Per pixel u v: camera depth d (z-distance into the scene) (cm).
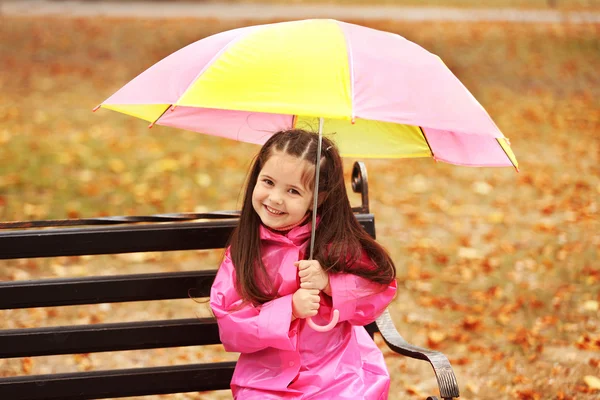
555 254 847
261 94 305
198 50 344
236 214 416
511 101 1636
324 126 435
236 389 374
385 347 668
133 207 927
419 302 738
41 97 1469
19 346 384
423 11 2908
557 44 2202
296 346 366
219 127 413
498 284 773
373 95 304
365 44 332
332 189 367
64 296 388
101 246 390
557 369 613
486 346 657
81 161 1083
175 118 406
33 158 1078
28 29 2091
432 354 367
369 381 376
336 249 365
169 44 2034
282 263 369
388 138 428
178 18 2442
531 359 630
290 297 357
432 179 1126
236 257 368
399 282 776
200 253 838
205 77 318
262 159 361
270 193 358
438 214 980
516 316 709
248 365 372
